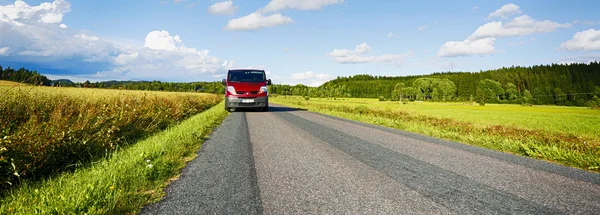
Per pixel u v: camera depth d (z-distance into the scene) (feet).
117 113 21.49
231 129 24.07
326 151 15.06
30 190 8.79
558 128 74.43
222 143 17.26
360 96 493.36
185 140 16.81
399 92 381.60
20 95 17.93
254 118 34.81
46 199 7.48
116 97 28.96
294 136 20.36
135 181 9.17
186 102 45.91
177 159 12.48
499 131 38.81
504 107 236.43
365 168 11.59
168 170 10.66
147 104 30.12
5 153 10.28
